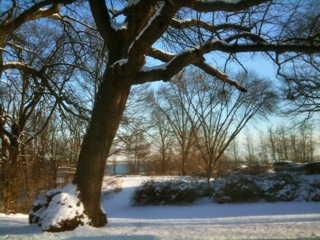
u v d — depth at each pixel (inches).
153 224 360.8
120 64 308.5
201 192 874.1
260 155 2401.6
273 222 352.5
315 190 807.1
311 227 287.6
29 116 767.1
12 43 569.9
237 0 283.4
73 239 247.6
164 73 308.3
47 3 379.2
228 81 380.5
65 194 307.1
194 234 260.1
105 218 340.2
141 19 315.6
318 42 332.8
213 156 1152.2
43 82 551.2
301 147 2265.0
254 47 323.6
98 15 331.6
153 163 2005.4
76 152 725.9
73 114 541.0
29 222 328.2
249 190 819.4
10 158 641.0
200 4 284.7
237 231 271.0
